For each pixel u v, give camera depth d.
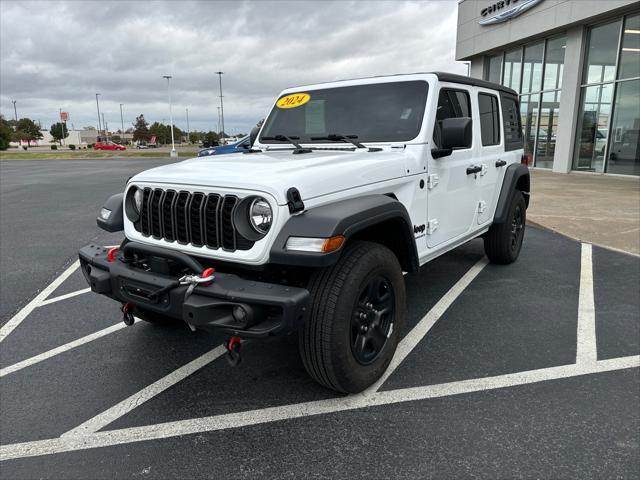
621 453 2.40
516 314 4.23
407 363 3.36
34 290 5.05
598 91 15.09
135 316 3.82
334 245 2.43
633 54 13.80
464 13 20.81
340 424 2.68
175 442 2.55
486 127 4.76
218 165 3.05
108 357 3.54
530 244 6.84
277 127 4.30
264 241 2.51
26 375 3.28
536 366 3.30
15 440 2.58
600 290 4.86
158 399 2.97
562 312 4.27
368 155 3.36
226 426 2.68
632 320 4.09
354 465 2.35
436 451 2.44
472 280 5.18
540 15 16.25
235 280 2.52
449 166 3.95
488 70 20.70
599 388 3.01
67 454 2.46
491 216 5.09
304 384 3.13
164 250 2.69
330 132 3.97
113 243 7.31
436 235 3.91
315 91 4.25
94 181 17.62
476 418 2.71
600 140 15.19
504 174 5.24
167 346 3.71
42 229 8.41
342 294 2.59
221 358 3.51
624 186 12.48
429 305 4.46
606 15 14.08
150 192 2.98
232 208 2.60
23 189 15.02
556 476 2.24
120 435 2.62
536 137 18.02
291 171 2.70
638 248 6.49
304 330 2.63
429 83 3.74
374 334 2.94
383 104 3.85
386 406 2.84
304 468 2.34
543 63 17.25
